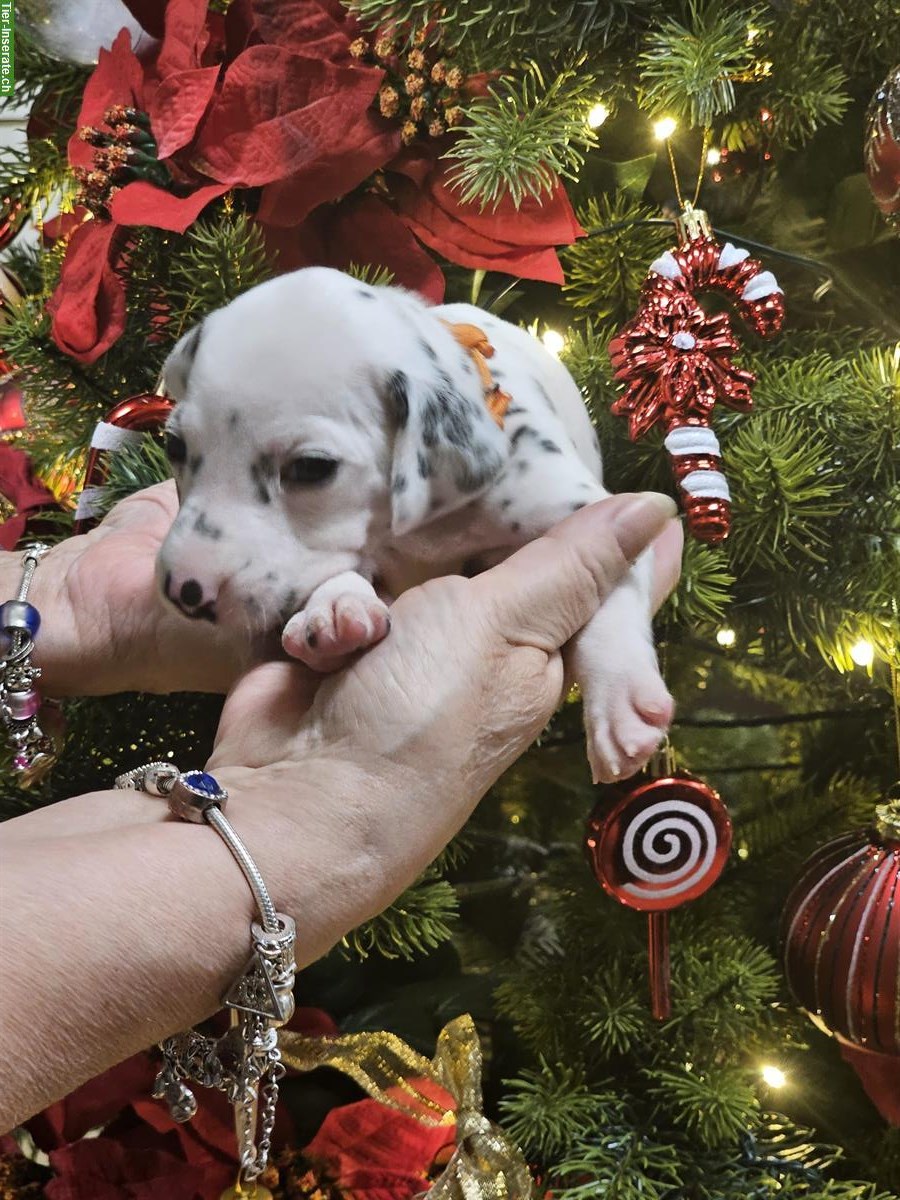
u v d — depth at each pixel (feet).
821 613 1.64
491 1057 1.82
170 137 1.54
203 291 1.63
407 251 1.64
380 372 1.12
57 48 1.75
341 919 1.05
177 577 1.10
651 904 1.49
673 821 1.46
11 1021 0.87
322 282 1.16
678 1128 1.65
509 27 1.55
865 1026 1.51
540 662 1.15
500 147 1.46
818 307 1.86
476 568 1.25
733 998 1.65
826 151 1.79
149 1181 1.51
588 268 1.73
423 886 1.67
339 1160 1.57
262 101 1.55
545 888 2.03
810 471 1.51
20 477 1.91
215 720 1.79
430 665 1.10
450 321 1.28
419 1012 1.82
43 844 0.99
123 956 0.92
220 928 0.97
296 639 1.10
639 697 1.15
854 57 1.71
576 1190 1.49
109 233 1.61
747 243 1.61
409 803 1.07
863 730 2.07
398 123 1.59
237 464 1.11
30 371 1.78
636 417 1.43
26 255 2.21
